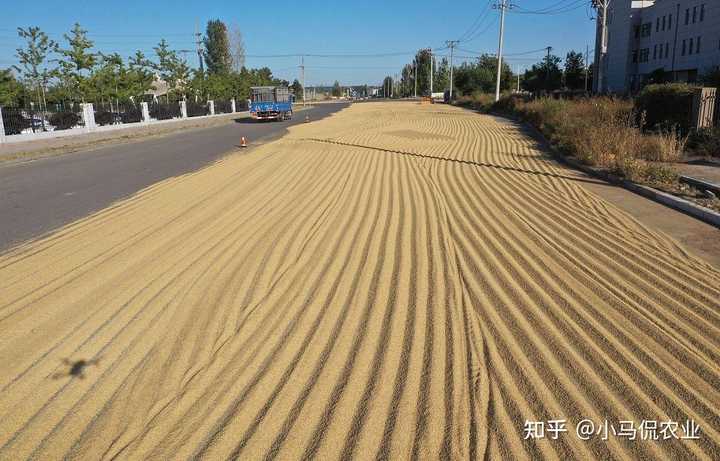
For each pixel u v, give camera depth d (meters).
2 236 7.95
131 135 28.45
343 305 5.33
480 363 4.21
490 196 10.59
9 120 25.80
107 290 5.80
